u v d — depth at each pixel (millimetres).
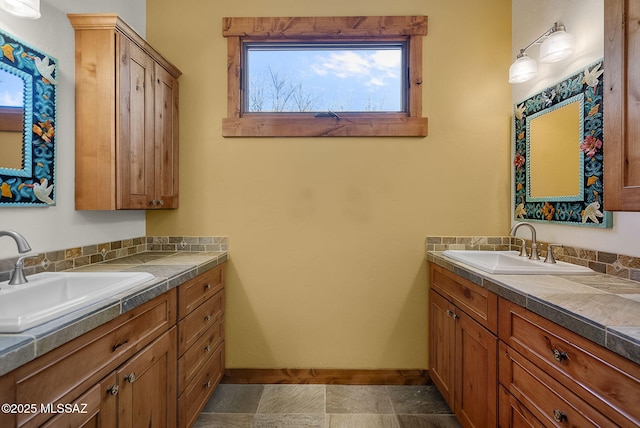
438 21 1963
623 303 910
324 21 1953
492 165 1977
